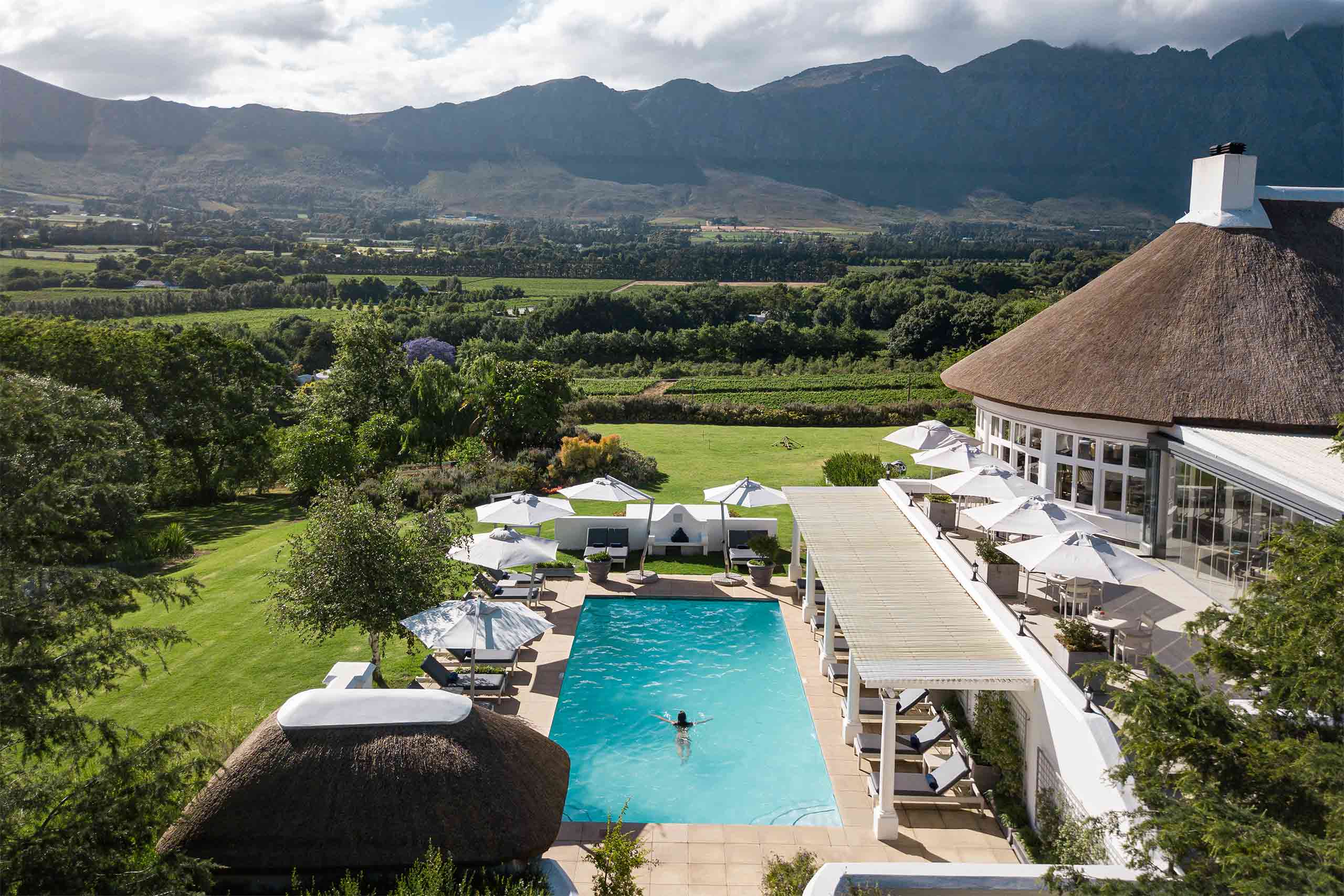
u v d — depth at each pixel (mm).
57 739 9297
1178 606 16672
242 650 20625
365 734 10383
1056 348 21500
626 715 18125
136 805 9414
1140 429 19516
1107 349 20344
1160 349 19500
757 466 43375
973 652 13914
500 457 42281
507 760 10594
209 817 10000
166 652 20516
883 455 46250
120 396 43188
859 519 21500
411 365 54938
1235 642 9375
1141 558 19594
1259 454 15531
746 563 27562
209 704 17719
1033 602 16484
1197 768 8070
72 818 9234
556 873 10352
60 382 36812
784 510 33812
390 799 9977
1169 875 8039
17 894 8445
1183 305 19984
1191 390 18547
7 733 9219
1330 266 20031
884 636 14492
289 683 18750
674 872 12977
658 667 20453
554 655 20734
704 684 19562
